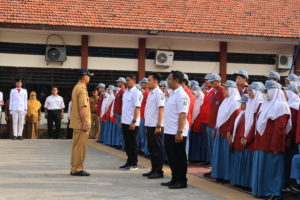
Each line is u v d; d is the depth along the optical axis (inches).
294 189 301.1
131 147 394.0
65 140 649.0
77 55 738.8
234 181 326.6
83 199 273.9
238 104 343.0
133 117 386.6
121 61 753.0
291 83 371.9
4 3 713.0
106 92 635.5
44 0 740.7
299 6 841.5
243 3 828.6
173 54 757.3
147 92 506.6
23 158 450.0
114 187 313.7
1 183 318.3
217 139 350.0
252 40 746.8
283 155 293.3
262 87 317.4
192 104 398.9
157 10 765.9
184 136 313.3
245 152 319.3
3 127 714.2
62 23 692.1
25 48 724.0
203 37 736.3
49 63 730.2
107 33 714.8
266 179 291.4
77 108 353.7
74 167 356.2
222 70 775.1
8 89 720.3
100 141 650.8
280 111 289.3
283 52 792.9
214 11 789.9
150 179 348.5
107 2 765.3
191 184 335.0
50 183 322.0
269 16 797.9
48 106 692.1
